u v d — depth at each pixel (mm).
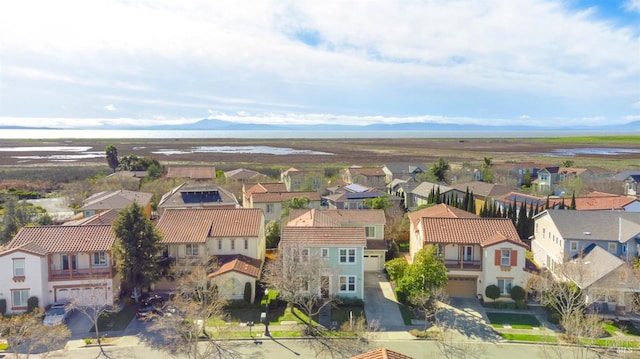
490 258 41156
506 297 41156
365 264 50281
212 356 31750
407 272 40875
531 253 56188
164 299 41344
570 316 33656
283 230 43062
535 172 116062
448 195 74125
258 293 42875
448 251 44000
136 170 108750
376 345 33531
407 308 40406
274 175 124688
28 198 90625
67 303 39000
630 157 176875
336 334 35281
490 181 102062
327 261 40750
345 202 68938
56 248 39500
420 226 45938
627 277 37531
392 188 92938
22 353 31766
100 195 69625
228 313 39281
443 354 31984
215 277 40844
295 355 32031
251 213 49094
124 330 36188
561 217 48531
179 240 44156
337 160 170375
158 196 77750
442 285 39250
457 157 182875
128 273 40062
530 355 31938
